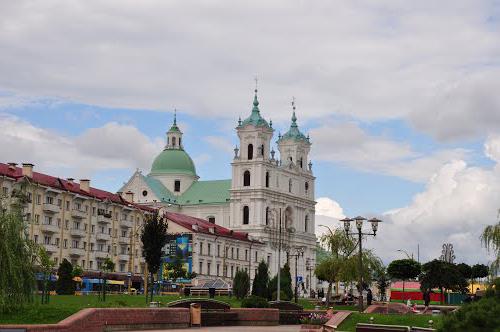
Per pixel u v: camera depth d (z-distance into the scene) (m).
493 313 37.41
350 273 113.06
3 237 55.28
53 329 51.41
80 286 140.50
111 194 171.00
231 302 99.62
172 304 71.31
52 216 146.62
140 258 174.88
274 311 78.00
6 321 53.72
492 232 72.44
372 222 76.94
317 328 63.59
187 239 191.00
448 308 77.19
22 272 55.56
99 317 57.38
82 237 155.38
